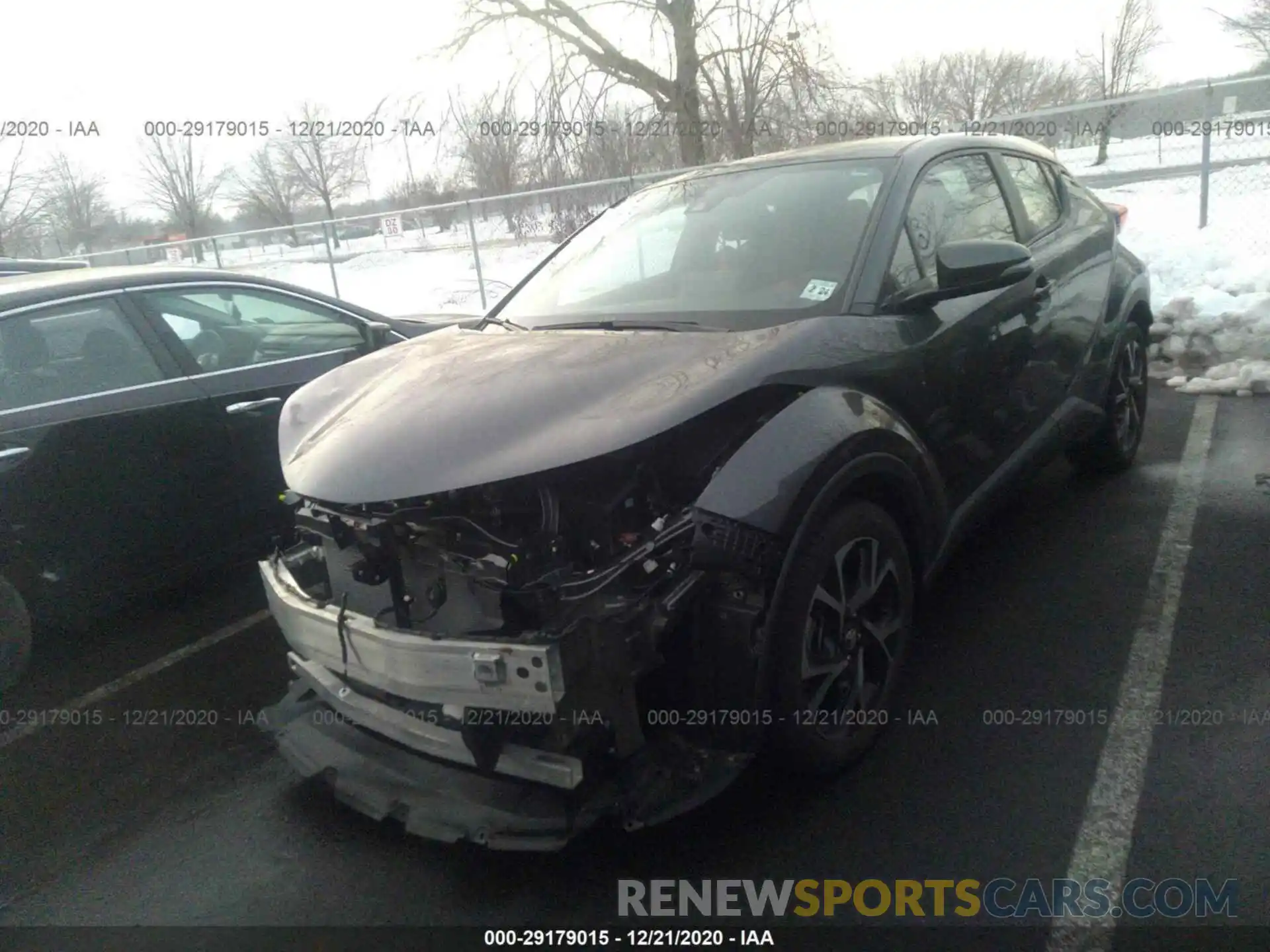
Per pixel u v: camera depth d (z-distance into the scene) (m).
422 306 12.35
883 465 2.76
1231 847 2.45
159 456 4.29
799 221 3.37
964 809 2.70
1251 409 5.86
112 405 4.17
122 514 4.20
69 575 4.07
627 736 2.34
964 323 3.29
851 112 11.19
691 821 2.77
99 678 4.16
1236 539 4.10
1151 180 11.84
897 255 3.18
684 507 2.46
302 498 2.85
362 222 14.07
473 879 2.67
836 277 3.09
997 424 3.56
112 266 4.82
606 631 2.28
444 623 2.52
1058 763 2.84
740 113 10.72
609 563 2.40
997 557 4.22
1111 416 4.78
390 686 2.43
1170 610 3.60
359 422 2.75
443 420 2.58
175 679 4.08
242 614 4.65
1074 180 4.82
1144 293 4.95
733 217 3.56
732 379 2.54
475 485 2.34
